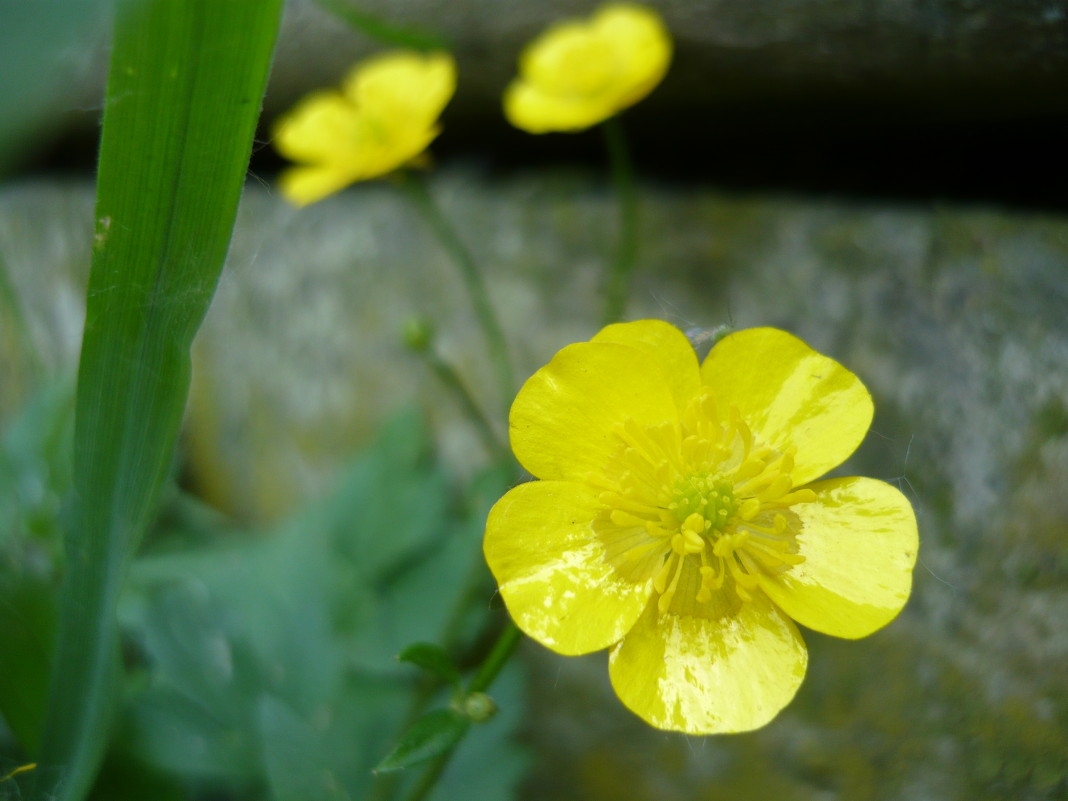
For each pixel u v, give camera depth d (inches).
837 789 4.9
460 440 6.4
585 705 5.4
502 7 5.8
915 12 4.8
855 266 5.5
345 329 7.0
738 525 3.7
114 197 3.4
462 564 5.5
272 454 7.2
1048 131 5.2
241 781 4.6
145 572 5.7
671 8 5.3
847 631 3.5
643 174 6.6
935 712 4.8
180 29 3.2
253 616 5.1
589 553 3.6
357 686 5.2
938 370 5.1
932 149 5.6
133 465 3.6
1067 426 4.8
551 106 5.5
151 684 4.8
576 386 3.6
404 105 5.5
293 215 7.4
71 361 8.0
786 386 3.7
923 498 5.0
